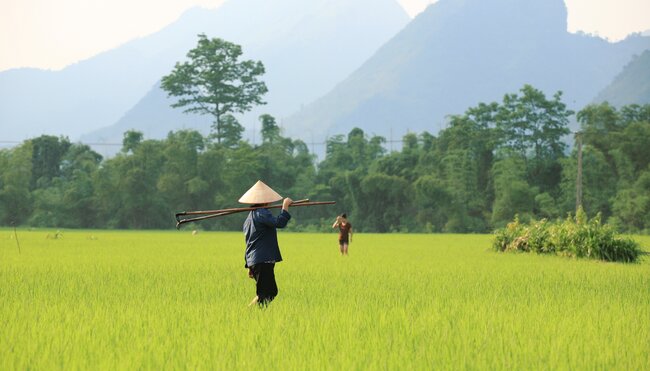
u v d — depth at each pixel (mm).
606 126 91250
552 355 8188
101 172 97500
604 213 84438
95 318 10617
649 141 84938
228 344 8758
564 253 29516
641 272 20578
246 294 14109
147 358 8000
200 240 50562
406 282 16984
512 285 16312
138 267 21984
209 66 116250
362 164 111250
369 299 13297
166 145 100375
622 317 10938
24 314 11016
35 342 8742
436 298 13281
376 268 22062
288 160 107875
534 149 95375
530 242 32656
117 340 9023
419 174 95938
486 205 91312
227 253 31562
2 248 35500
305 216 101438
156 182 97312
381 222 94562
